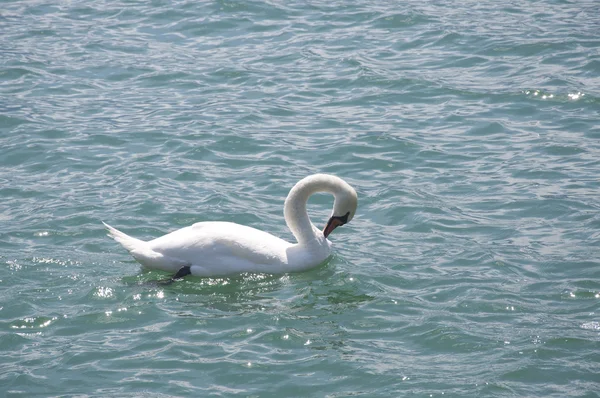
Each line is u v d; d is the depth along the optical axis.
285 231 15.27
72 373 10.88
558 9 27.80
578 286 13.05
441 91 21.67
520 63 23.31
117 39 25.78
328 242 14.28
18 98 21.47
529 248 14.39
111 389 10.55
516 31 25.61
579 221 15.32
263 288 13.34
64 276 13.41
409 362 11.16
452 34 25.36
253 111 20.69
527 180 17.09
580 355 11.20
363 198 16.55
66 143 18.94
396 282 13.42
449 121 20.06
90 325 12.06
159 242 13.77
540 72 22.59
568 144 18.67
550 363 11.03
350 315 12.41
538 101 20.94
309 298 12.97
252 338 11.76
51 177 17.34
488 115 20.31
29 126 19.75
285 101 21.31
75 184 17.02
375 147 18.75
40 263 13.77
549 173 17.36
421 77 22.44
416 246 14.66
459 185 17.00
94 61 24.06
